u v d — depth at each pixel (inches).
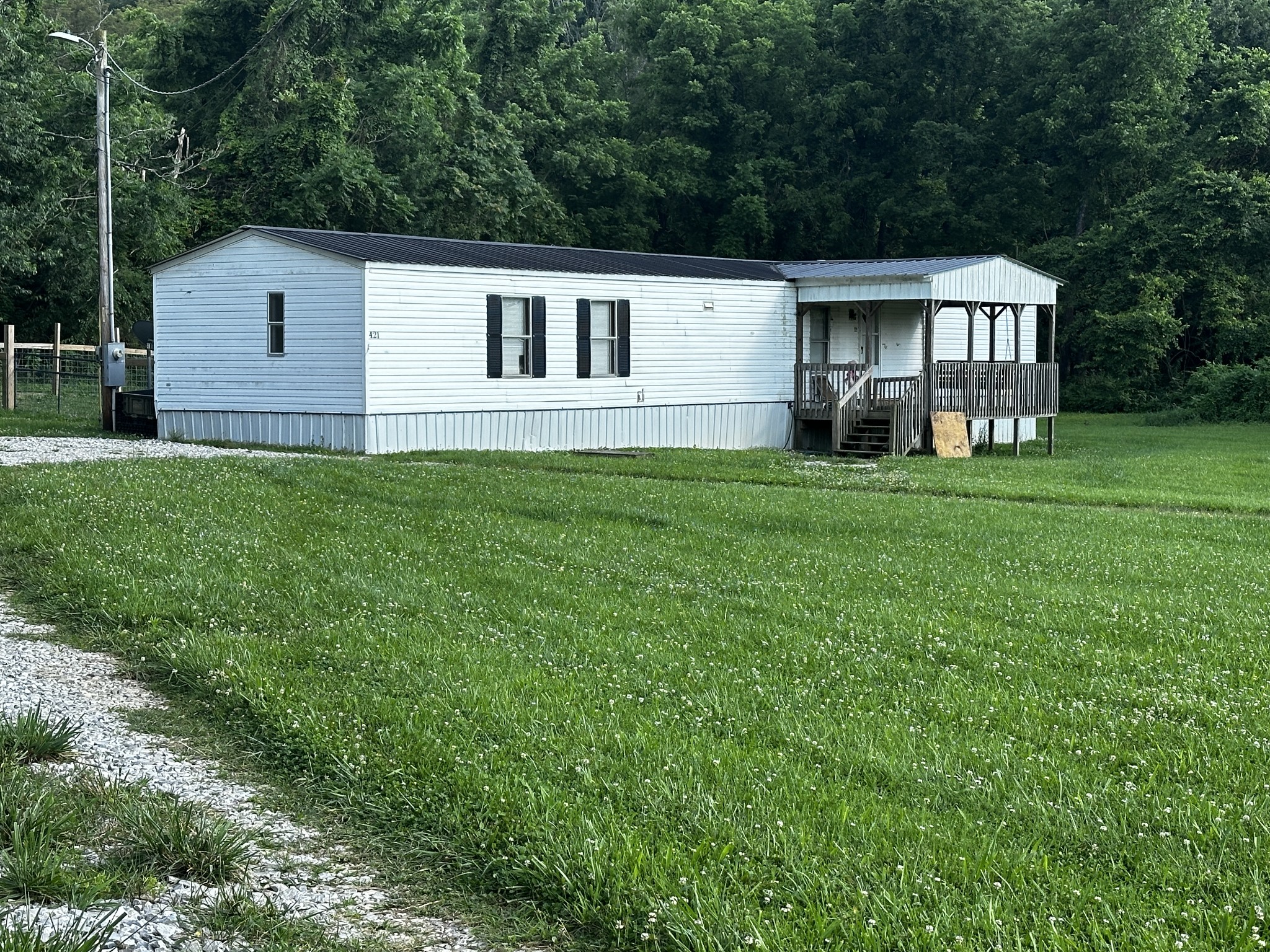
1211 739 299.3
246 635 386.0
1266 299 1891.0
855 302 1142.3
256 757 297.4
